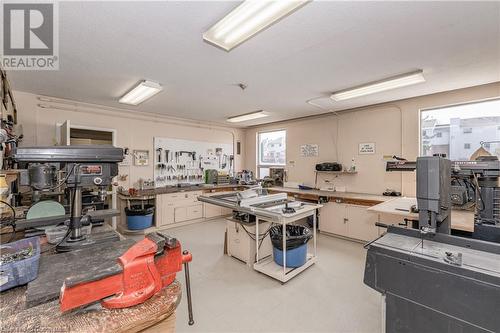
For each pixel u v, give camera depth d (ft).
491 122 10.68
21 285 2.96
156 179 17.13
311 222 14.98
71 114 13.44
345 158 15.51
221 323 6.50
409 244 4.65
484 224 6.80
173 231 15.40
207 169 20.15
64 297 2.33
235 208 9.78
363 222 12.82
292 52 7.50
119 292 2.69
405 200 10.78
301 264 9.39
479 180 7.19
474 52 7.48
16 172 5.65
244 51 7.50
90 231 4.79
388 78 9.62
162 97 12.73
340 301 7.54
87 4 5.30
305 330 6.24
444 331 3.77
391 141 13.39
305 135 17.89
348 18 5.77
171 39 6.79
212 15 5.69
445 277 3.74
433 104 11.89
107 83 10.50
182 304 7.38
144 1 5.20
